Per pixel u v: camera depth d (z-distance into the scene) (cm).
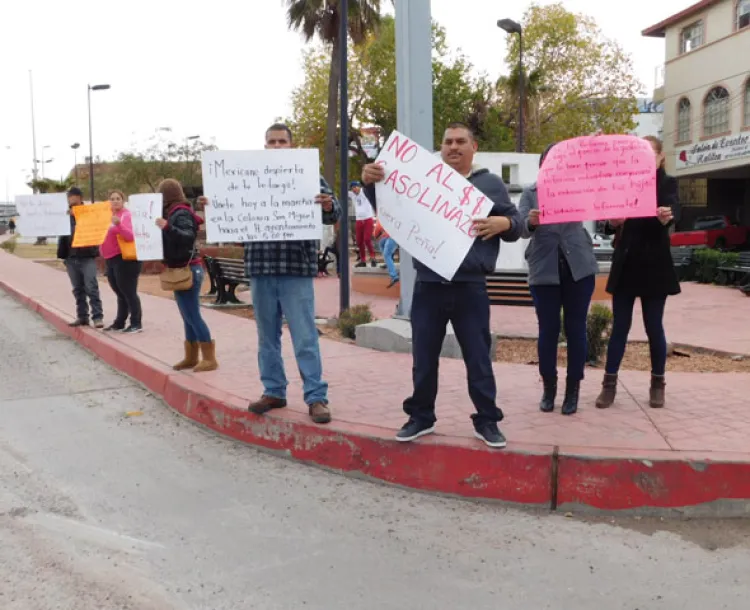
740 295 1284
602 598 303
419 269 412
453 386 555
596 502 389
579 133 3266
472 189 389
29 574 325
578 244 468
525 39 3347
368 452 436
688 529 369
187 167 4172
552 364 484
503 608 295
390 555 342
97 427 547
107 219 840
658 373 493
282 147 486
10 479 441
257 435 493
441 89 3306
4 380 703
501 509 396
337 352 711
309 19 2341
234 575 324
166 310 1051
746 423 450
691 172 2970
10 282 1553
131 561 338
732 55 2722
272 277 473
